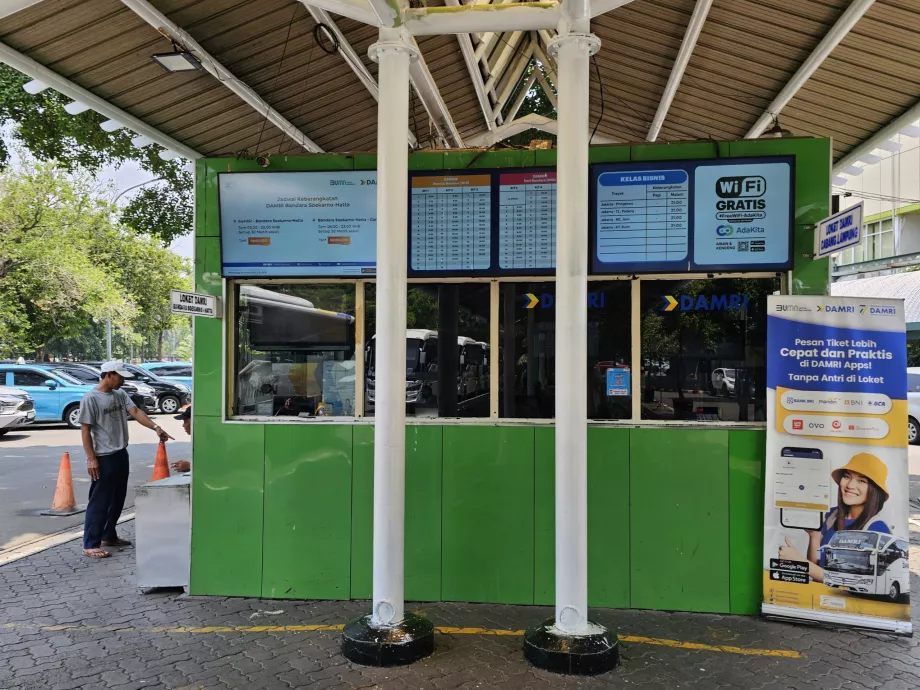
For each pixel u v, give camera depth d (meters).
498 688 3.37
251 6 4.59
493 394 4.51
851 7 4.38
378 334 3.76
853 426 4.12
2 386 14.98
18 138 12.48
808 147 4.27
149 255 29.11
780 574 4.17
